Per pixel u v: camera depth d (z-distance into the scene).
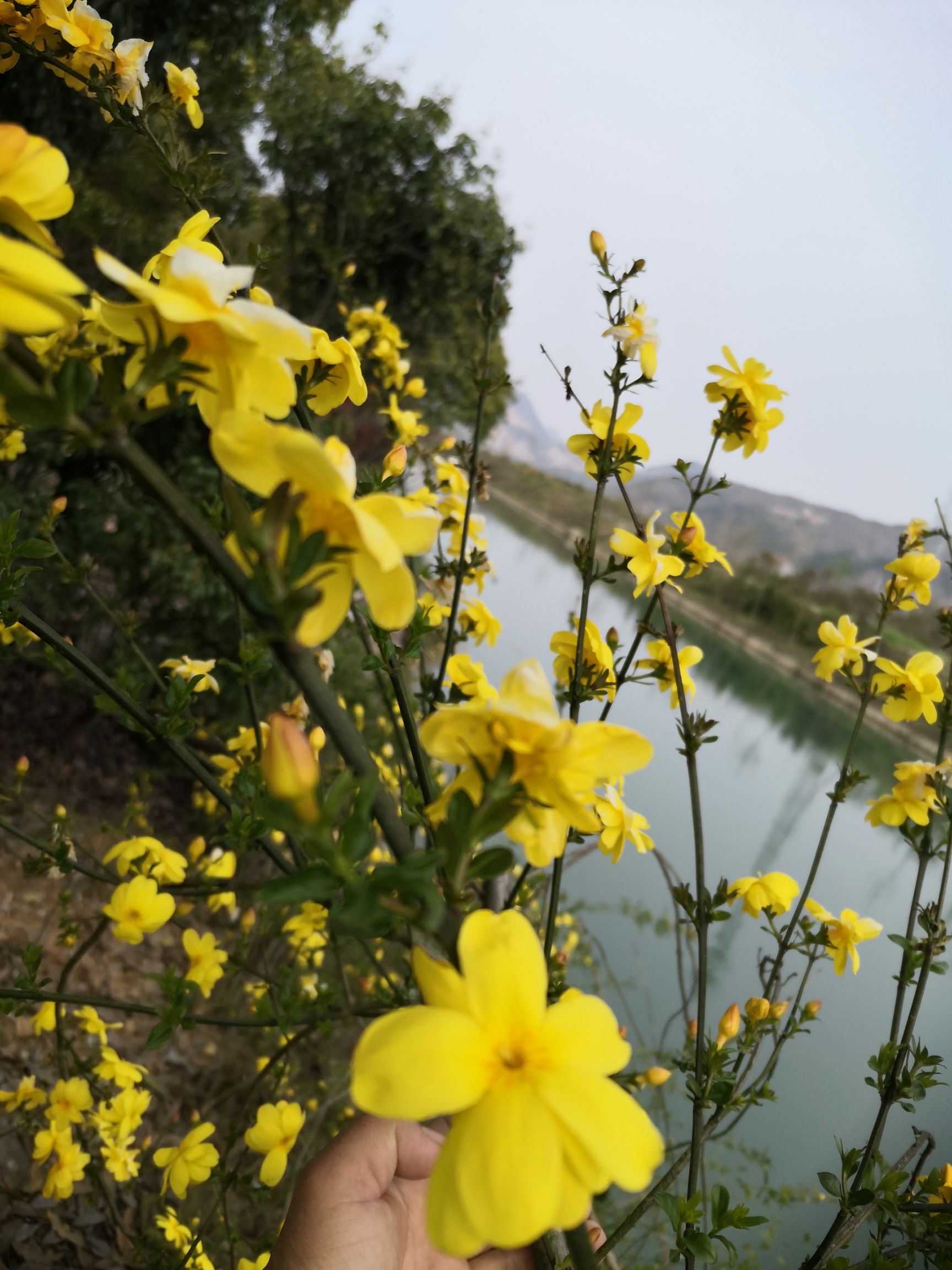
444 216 6.66
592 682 1.36
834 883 6.34
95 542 4.11
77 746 4.63
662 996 4.40
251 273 0.49
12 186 0.42
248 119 5.77
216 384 0.46
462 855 0.46
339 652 4.33
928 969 1.28
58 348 1.24
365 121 6.21
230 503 0.42
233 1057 3.57
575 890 5.20
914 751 13.71
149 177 4.92
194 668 1.58
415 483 2.55
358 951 3.65
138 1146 2.89
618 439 1.39
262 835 1.47
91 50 1.31
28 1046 2.95
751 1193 3.34
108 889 4.05
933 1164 3.00
